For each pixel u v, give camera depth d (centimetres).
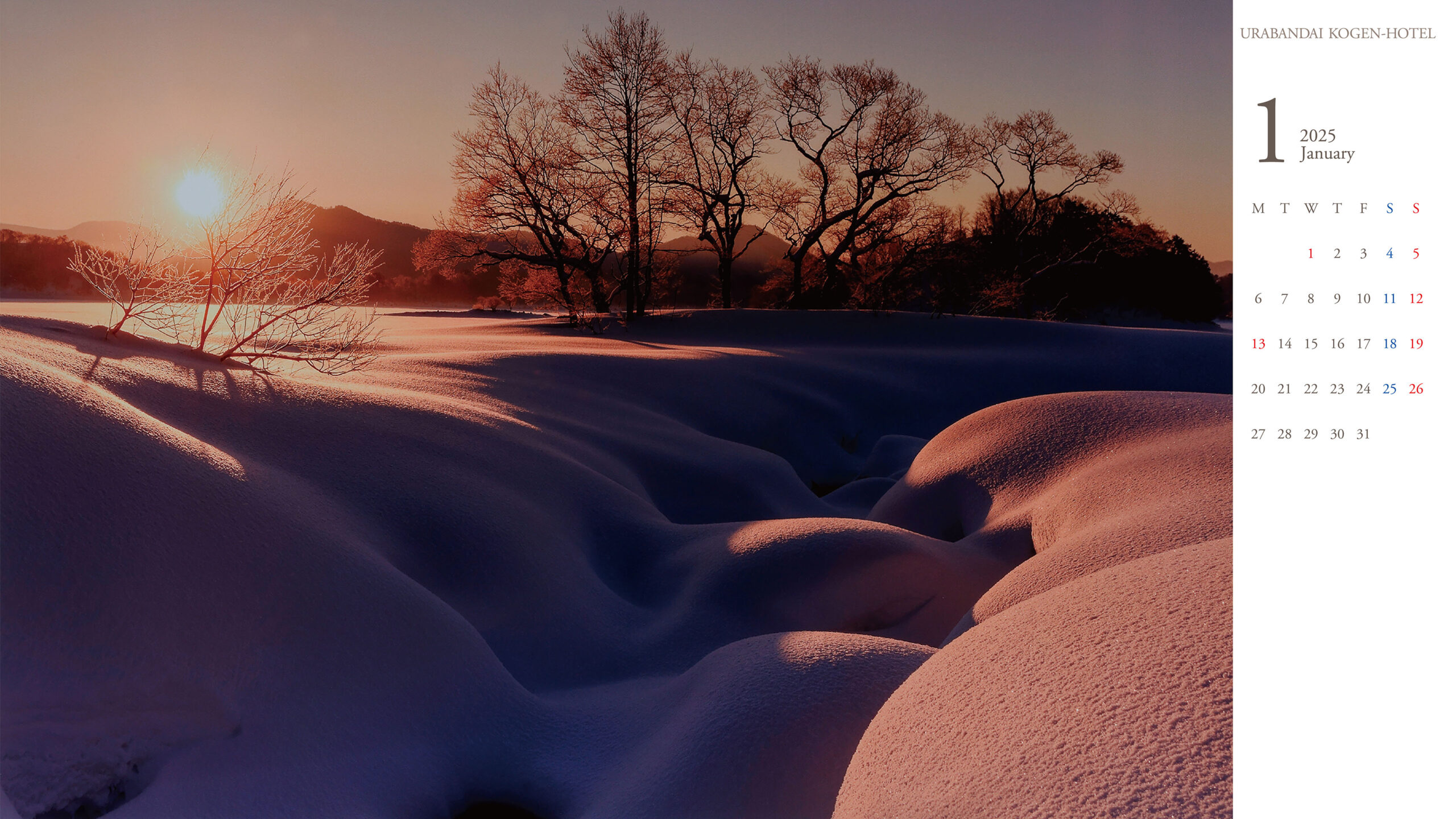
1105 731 207
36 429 405
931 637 631
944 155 3644
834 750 344
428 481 651
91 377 581
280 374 809
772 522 729
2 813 285
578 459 910
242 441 604
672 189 3472
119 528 376
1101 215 4538
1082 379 2684
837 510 1145
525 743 427
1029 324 3388
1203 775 183
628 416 1320
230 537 416
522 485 732
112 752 321
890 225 3784
